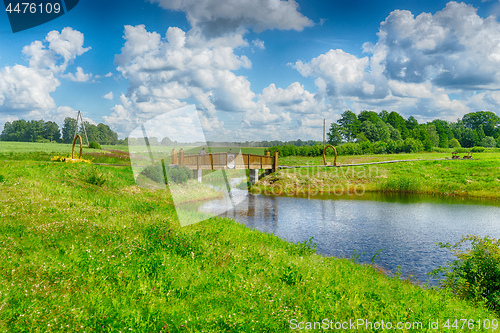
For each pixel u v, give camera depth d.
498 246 8.02
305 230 15.05
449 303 6.32
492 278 7.54
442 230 15.38
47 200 12.67
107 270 6.17
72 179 17.84
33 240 7.66
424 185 30.17
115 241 8.26
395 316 5.21
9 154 34.78
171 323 4.43
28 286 5.08
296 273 7.11
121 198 15.88
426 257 11.34
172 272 6.57
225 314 4.81
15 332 3.83
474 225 16.56
